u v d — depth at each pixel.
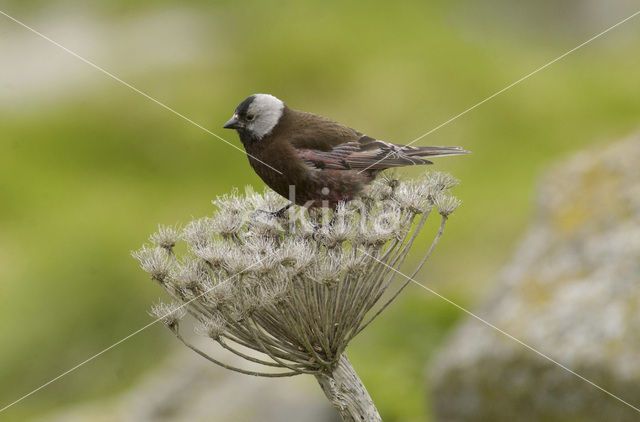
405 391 11.27
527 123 20.55
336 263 4.98
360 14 23.64
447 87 21.33
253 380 11.77
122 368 14.87
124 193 18.81
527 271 10.39
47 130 20.72
